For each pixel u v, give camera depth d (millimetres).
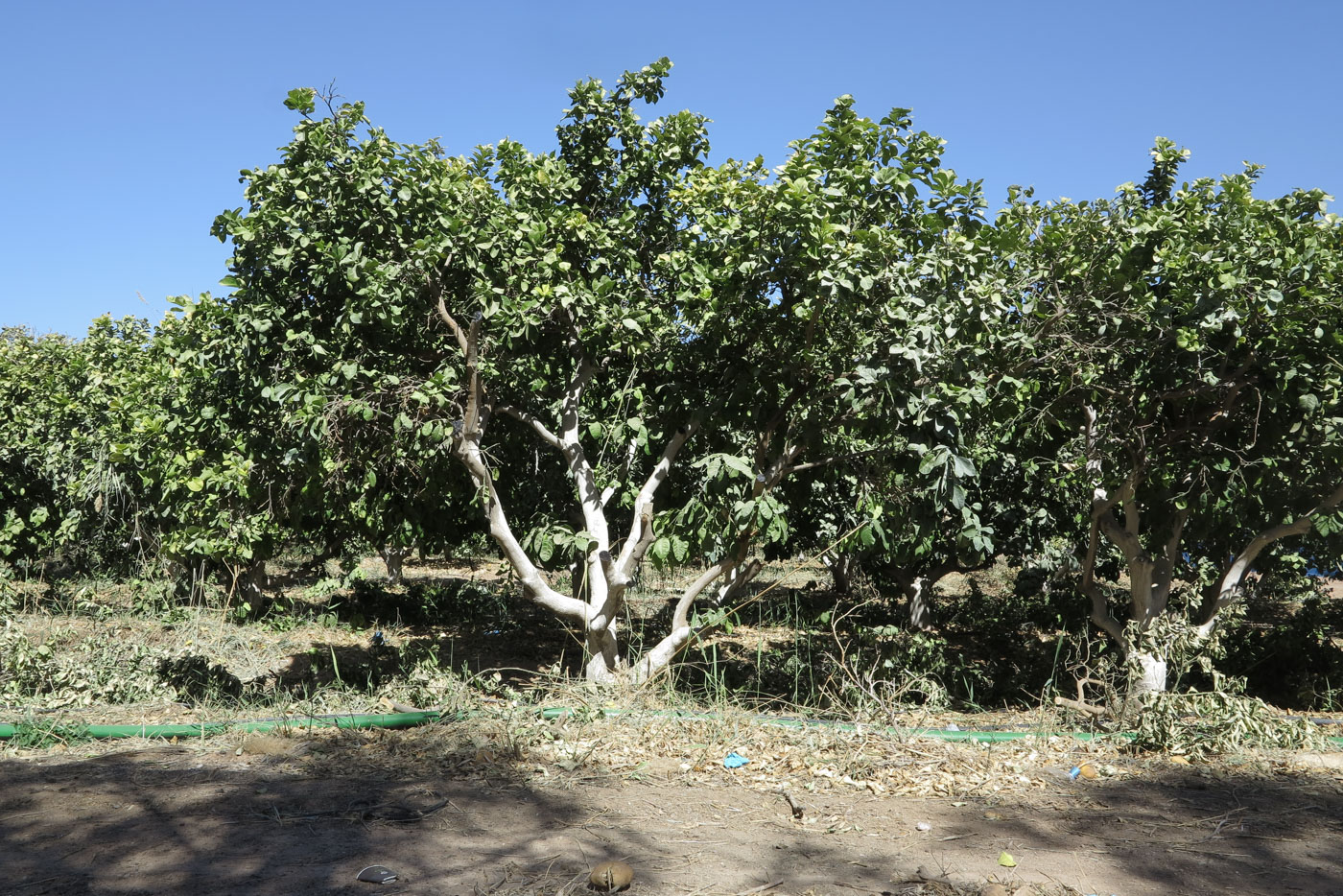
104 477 16094
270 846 4324
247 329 8375
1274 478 10031
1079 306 9039
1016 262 9172
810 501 12094
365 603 18203
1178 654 7863
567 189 9211
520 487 10875
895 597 17984
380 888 3857
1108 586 19938
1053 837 4672
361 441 9344
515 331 8312
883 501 8719
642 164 9812
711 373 8719
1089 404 10164
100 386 17156
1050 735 6941
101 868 4039
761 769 5793
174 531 14656
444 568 27547
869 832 4699
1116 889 3986
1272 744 6625
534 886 3900
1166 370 9234
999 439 9984
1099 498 11164
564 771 5676
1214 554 14203
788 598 18766
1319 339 8633
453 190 8453
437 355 9344
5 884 3859
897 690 9031
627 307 8922
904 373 7344
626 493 10102
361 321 7949
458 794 5168
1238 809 5191
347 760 5840
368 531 11906
